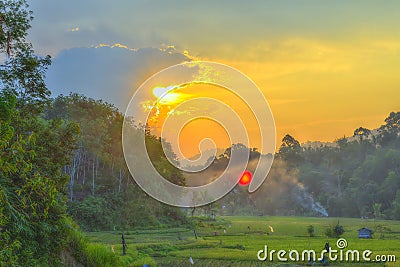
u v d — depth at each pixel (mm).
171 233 77875
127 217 83062
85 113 84375
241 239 72188
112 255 29547
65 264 25844
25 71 21578
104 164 92500
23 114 22875
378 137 193500
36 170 21984
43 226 22453
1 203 17391
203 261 47281
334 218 140375
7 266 16359
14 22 20281
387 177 149375
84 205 77438
